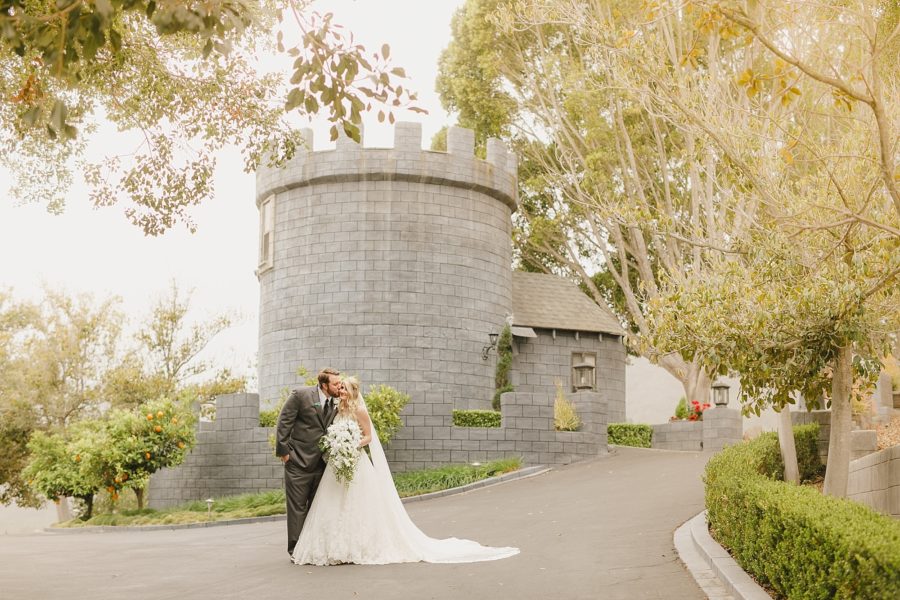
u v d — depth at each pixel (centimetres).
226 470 2345
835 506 725
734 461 1162
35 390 3694
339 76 683
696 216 2631
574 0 1172
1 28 552
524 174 3553
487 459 2253
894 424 1920
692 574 878
